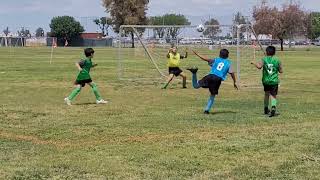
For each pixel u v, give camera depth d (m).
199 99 18.17
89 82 16.59
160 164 8.54
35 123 12.70
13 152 9.45
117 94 19.89
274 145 9.98
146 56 32.59
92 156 9.10
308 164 8.55
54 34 124.81
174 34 30.62
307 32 111.62
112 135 11.12
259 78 26.75
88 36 125.81
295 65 43.19
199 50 31.67
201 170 8.20
